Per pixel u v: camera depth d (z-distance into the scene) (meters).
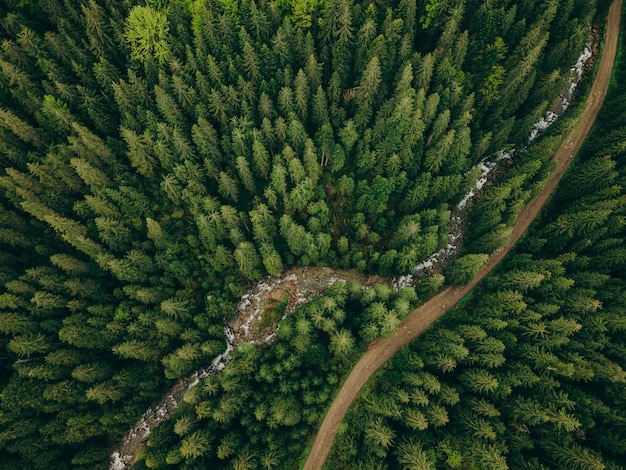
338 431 66.25
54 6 71.19
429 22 73.19
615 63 85.25
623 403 56.84
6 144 67.12
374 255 75.19
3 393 58.03
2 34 72.69
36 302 61.88
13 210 68.56
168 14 72.38
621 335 60.72
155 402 69.50
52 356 60.41
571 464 54.53
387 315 62.19
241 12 71.44
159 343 66.56
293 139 71.00
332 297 66.19
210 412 61.09
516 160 82.62
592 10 76.62
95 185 68.31
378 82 69.88
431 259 78.00
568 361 60.78
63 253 68.75
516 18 76.50
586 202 72.62
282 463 62.69
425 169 74.31
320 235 71.56
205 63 71.75
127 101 70.31
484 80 74.81
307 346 66.25
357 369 70.12
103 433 66.00
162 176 74.06
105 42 71.44
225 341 73.25
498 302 67.19
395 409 60.00
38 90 70.25
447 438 58.78
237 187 75.25
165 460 60.53
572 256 67.75
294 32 70.94
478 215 77.00
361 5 71.94
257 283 77.00
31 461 59.09
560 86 75.81
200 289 74.31
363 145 74.56
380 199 74.62
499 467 53.19
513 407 59.19
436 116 72.88
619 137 75.12
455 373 65.06
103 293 67.56
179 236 74.50
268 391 65.50
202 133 70.62
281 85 72.62
